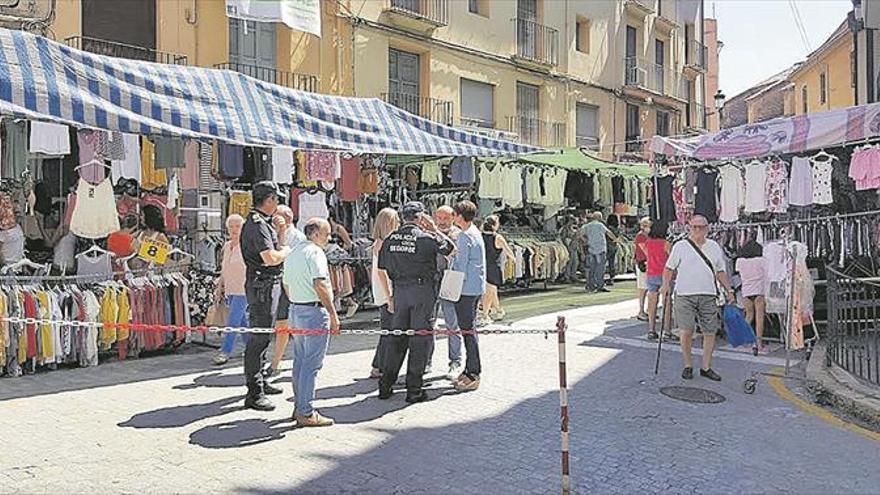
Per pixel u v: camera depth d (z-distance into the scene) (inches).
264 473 223.1
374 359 346.3
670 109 1316.4
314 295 268.4
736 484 219.6
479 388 330.6
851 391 310.8
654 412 295.9
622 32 1192.2
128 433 259.8
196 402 302.5
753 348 417.4
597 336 471.2
